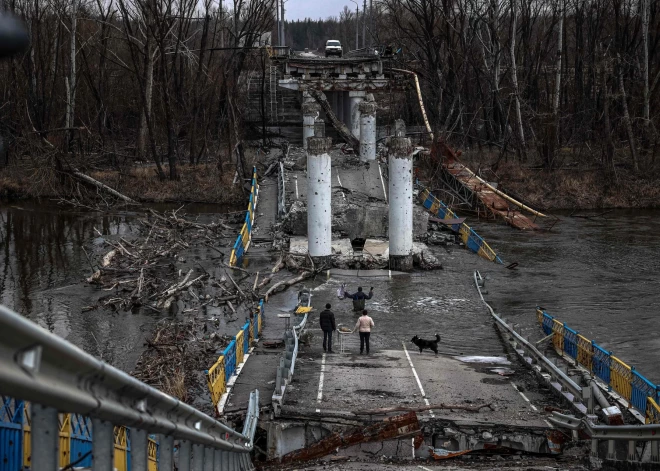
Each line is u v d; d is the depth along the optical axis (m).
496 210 63.72
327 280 42.09
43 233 56.03
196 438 8.18
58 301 38.06
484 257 48.97
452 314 35.31
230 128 76.56
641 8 78.31
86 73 77.38
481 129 93.19
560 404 21.39
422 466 17.41
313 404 20.62
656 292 40.62
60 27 79.69
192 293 38.75
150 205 68.75
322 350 28.52
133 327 33.72
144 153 81.94
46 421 4.20
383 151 72.00
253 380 24.23
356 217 50.94
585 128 80.88
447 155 72.94
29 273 44.19
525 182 73.69
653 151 76.12
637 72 85.12
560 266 46.91
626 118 74.38
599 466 17.52
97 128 84.12
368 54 83.94
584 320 35.25
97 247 50.94
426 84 93.62
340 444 18.92
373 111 65.88
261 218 56.91
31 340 3.67
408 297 38.56
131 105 90.56
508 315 35.91
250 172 74.12
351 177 59.97
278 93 92.62
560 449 18.84
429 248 51.47
